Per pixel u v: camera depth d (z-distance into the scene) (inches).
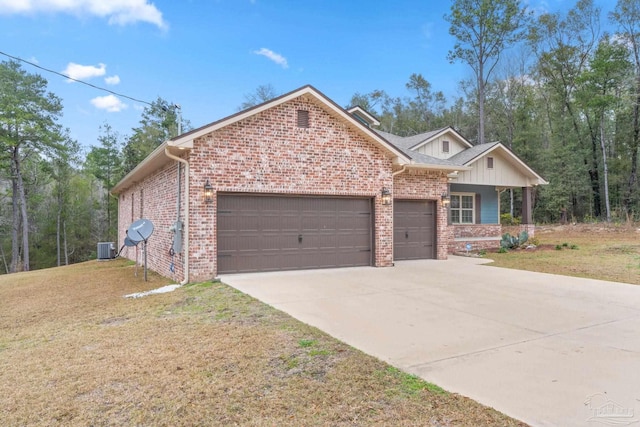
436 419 120.9
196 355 179.8
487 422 118.3
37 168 1259.2
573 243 713.6
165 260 443.2
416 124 1622.8
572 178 1092.5
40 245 1327.5
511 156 713.6
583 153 1101.7
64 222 1317.7
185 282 366.6
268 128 402.6
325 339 196.7
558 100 1167.6
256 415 126.5
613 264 473.1
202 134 367.9
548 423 117.0
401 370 158.2
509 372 155.7
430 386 143.0
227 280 365.7
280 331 211.2
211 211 376.5
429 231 535.5
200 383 150.6
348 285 343.0
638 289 326.6
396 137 799.7
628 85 1018.7
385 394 137.9
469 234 719.1
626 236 791.7
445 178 537.3
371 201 464.8
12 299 379.2
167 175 441.7
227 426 120.7
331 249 443.2
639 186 1059.3
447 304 273.7
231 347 188.4
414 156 527.5
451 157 743.1
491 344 189.8
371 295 302.8
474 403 129.8
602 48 1021.8
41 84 1116.5
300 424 120.4
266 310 257.4
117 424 124.0
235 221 398.6
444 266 464.4
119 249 872.9
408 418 121.8
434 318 237.3
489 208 782.5
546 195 1115.9
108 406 135.9
